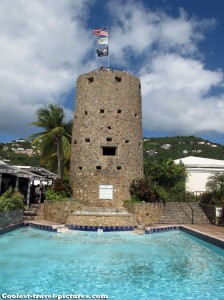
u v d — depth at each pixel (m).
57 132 38.72
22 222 25.95
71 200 29.25
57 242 20.45
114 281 12.95
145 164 49.62
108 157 32.22
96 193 31.56
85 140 33.09
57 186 31.77
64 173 43.34
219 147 103.25
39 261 15.87
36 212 30.16
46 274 13.77
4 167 27.92
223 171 47.91
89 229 24.70
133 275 13.80
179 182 44.06
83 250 18.44
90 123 33.09
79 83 35.00
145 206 28.53
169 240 22.14
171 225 27.05
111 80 33.53
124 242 21.02
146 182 32.03
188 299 11.00
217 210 27.78
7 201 24.09
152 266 15.29
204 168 48.16
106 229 24.62
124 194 31.77
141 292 11.70
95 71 34.03
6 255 16.95
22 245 19.38
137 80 35.22
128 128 33.34
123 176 32.12
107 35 34.75
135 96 34.62
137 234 24.11
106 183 31.75
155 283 12.73
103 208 30.00
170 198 37.66
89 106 33.50
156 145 114.50
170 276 13.70
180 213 30.73
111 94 33.28
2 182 34.38
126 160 32.59
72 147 34.47
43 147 39.97
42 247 18.98
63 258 16.55
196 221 29.31
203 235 21.17
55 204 28.08
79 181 32.50
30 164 73.12
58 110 40.66
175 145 112.56
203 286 12.40
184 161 50.88
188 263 15.91
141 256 17.30
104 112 32.97
